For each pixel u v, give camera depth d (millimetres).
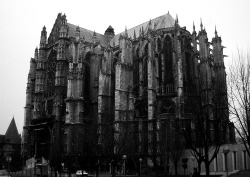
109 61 99688
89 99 107438
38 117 108625
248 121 31844
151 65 83375
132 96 89500
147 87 88562
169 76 86938
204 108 44875
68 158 80875
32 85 120000
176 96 81438
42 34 116438
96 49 109938
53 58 112875
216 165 57719
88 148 72688
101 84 95438
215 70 84500
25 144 113875
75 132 89500
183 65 84812
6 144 164125
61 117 100812
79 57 101250
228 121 41125
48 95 110562
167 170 69312
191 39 89875
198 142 44281
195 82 74500
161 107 83562
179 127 52844
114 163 68812
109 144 70625
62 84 103500
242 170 50438
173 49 87312
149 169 72688
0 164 120688
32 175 87688
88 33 124375
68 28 111312
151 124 78625
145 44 94562
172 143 64688
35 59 121750
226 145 56562
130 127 81312
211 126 53438
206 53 79812
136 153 76500
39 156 103875
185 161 50531
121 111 87375
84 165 72750
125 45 93250
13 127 172375
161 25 102000
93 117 99375
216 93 46156
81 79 99188
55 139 97562
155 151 70000
